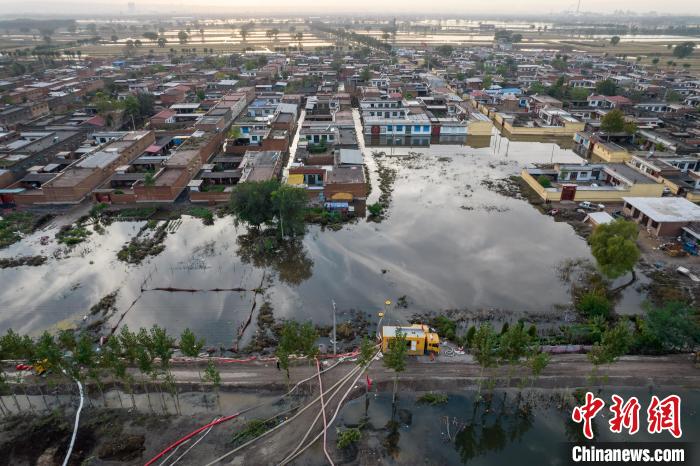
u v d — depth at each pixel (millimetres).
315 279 66438
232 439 40688
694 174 94562
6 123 139375
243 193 75688
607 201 90062
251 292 63469
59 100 170500
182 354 51156
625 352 45719
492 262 70375
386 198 93312
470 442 41188
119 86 190750
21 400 45219
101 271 68312
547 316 57812
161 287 64500
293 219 75750
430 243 76062
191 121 145750
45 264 70125
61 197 89250
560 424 43062
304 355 48344
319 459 39000
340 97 172750
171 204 90312
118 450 39281
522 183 101688
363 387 46594
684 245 72750
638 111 154875
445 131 140625
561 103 163625
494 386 46594
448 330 53500
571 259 71125
